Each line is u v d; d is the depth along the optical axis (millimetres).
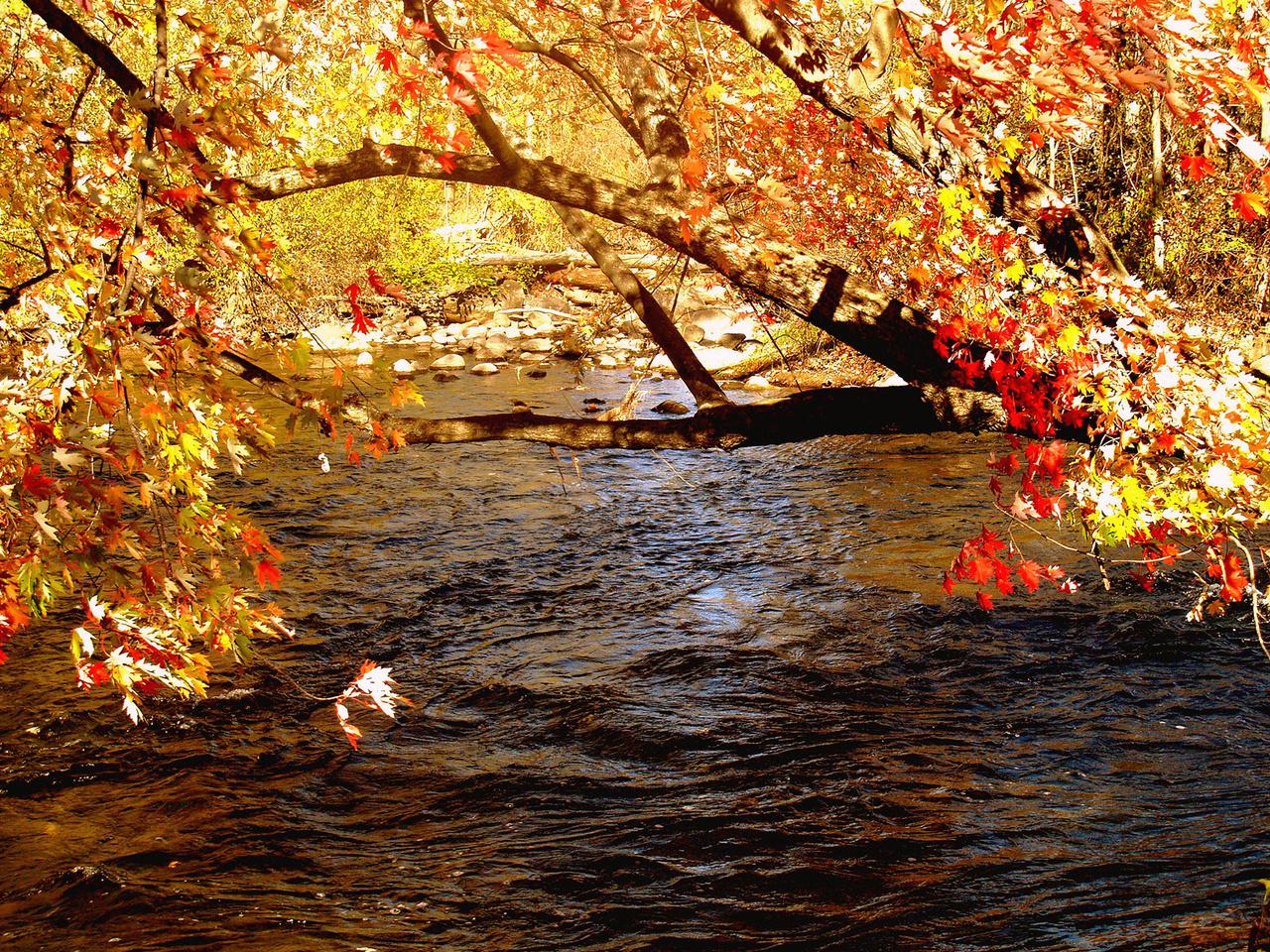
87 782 4996
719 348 17484
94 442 2492
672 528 9156
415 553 8516
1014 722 5516
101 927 3832
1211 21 2529
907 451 11344
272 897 4047
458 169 4219
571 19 5016
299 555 8438
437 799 4898
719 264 3973
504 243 24328
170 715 5672
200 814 4711
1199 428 2928
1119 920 3723
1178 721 5441
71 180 2924
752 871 4215
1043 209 3553
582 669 6355
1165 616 6652
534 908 3979
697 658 6430
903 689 5938
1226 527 3078
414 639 6871
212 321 2803
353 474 10875
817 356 15883
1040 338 3123
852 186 4305
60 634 6688
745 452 11727
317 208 20500
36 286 3146
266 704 5867
